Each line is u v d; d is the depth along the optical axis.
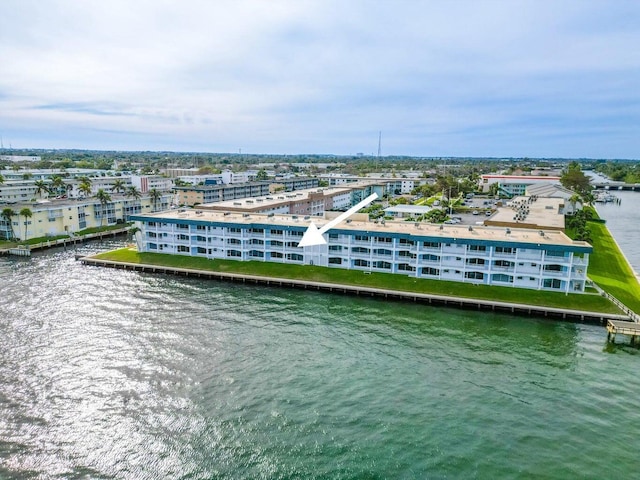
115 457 44.84
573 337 75.06
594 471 43.56
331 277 103.00
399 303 90.75
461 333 75.69
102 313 81.88
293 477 42.25
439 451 45.88
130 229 146.25
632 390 58.41
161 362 63.34
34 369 61.06
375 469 43.31
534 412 52.97
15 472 42.59
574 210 192.25
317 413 51.91
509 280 97.19
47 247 137.75
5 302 87.00
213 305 87.31
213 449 45.97
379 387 57.66
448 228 112.12
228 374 60.25
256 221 119.44
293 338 72.00
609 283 100.31
